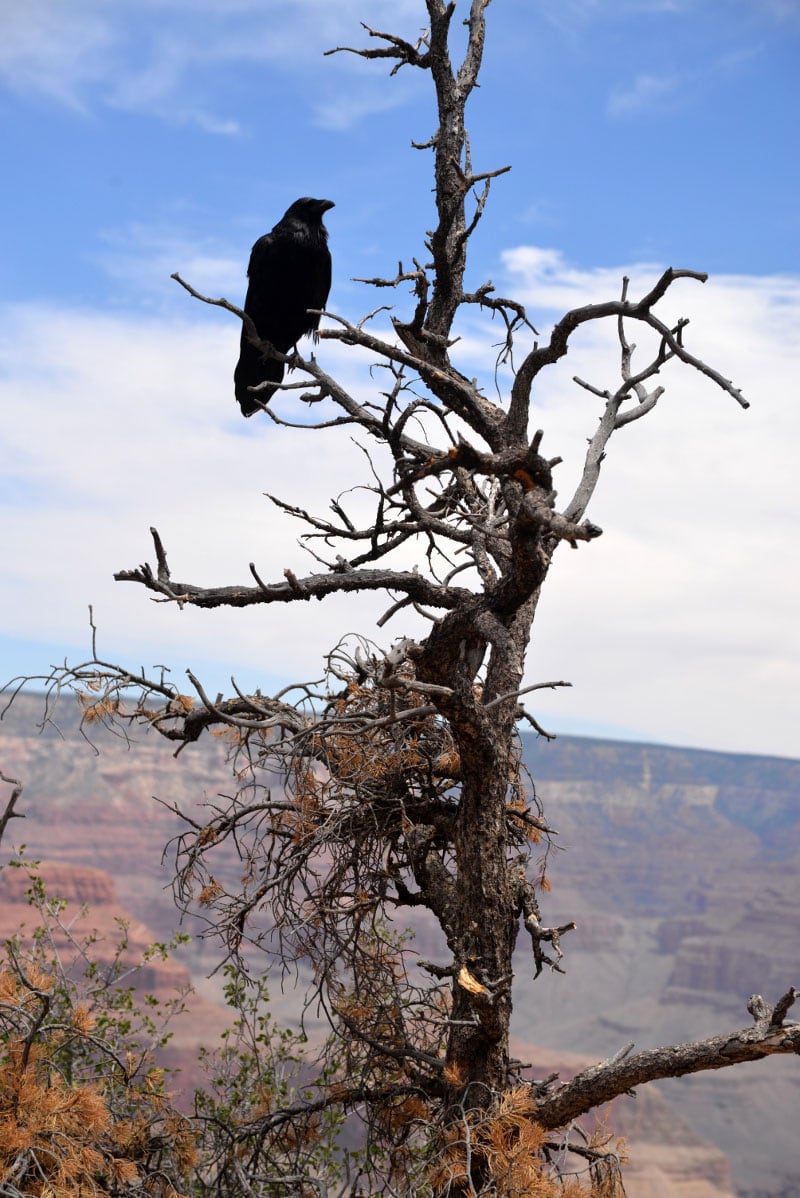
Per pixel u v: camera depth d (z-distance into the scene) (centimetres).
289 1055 997
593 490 824
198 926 9706
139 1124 806
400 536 948
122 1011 969
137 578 812
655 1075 709
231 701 883
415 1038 898
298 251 1097
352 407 934
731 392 745
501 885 803
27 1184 659
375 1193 848
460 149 1012
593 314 796
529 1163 661
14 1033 740
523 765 877
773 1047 670
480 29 1033
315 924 845
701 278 740
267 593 843
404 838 879
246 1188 805
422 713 758
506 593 757
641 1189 10156
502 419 935
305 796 834
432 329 1002
